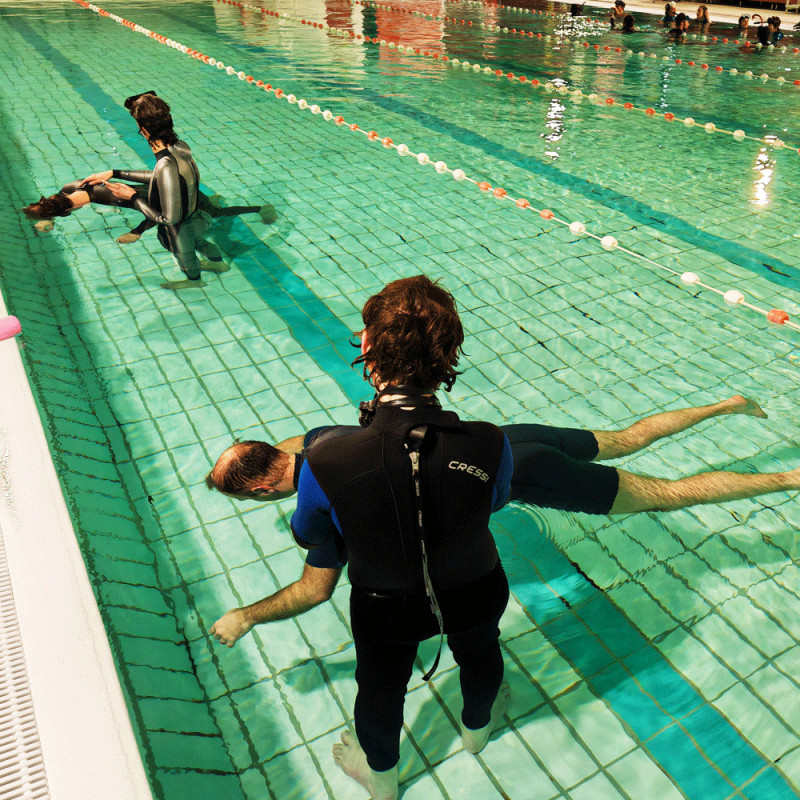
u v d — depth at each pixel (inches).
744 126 319.3
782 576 94.0
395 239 194.2
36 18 578.9
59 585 72.4
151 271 173.0
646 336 150.6
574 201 225.6
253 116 316.2
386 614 54.2
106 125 289.9
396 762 66.1
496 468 51.8
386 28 594.2
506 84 398.6
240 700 78.8
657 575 94.2
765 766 71.5
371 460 48.6
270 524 102.9
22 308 150.6
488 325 153.9
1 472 88.9
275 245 189.0
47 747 56.9
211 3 701.9
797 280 175.3
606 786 70.1
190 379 134.1
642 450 116.9
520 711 77.7
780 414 126.5
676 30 553.6
